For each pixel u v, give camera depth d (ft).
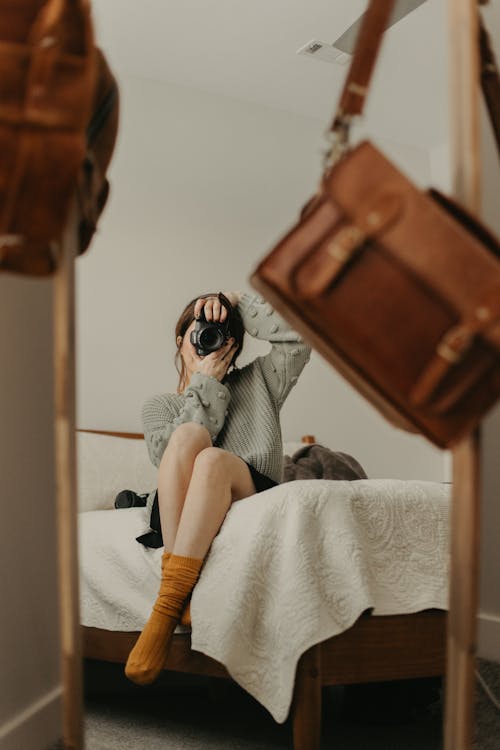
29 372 4.12
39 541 4.14
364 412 10.67
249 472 4.79
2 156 1.96
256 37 9.18
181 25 8.94
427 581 4.15
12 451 3.86
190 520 4.32
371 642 3.97
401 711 4.72
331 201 2.12
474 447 2.19
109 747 4.28
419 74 9.94
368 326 2.10
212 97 10.37
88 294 9.16
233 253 10.19
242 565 3.98
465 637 2.19
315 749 3.75
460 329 2.04
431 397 2.09
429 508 4.31
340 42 9.23
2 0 1.96
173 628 4.25
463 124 2.27
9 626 3.68
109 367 9.12
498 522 5.68
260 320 5.91
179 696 5.65
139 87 9.91
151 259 9.62
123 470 7.04
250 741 4.43
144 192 9.74
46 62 1.95
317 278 2.11
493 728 4.33
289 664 3.75
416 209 2.08
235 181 10.36
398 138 11.73
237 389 5.86
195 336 5.63
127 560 4.92
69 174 2.00
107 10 8.63
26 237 2.03
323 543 3.99
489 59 2.64
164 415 5.72
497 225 5.79
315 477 6.83
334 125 2.36
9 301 3.91
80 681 2.27
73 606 2.23
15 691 3.70
